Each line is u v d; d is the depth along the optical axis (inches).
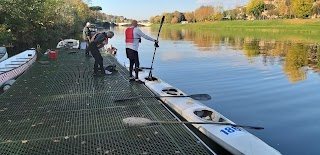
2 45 716.0
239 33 2066.9
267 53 792.3
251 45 1052.5
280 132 246.5
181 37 1633.9
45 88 308.5
